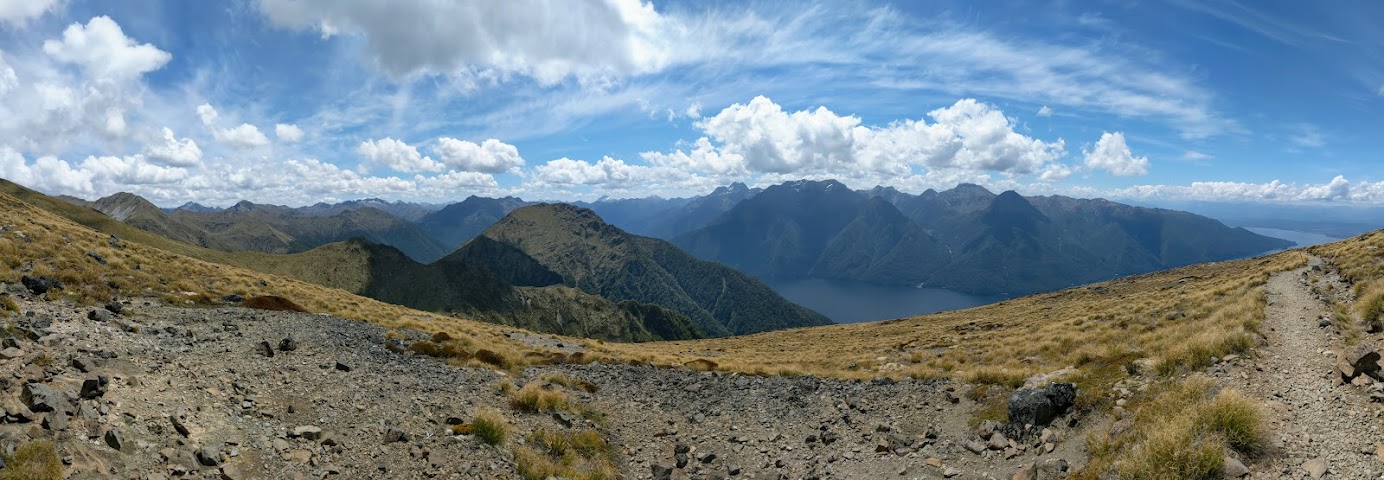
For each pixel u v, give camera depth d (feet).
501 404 70.18
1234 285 125.08
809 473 56.75
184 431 41.96
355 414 56.54
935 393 73.72
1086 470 45.03
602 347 162.40
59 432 35.83
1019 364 92.94
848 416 70.59
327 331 99.25
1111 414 53.52
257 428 47.67
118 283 105.09
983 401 67.05
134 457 36.83
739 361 130.62
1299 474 37.47
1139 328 102.58
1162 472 39.37
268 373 63.82
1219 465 38.81
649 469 59.62
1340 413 43.91
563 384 88.38
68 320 70.54
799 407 77.71
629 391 89.56
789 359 140.77
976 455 54.70
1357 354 49.65
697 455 63.31
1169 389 54.34
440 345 104.06
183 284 118.01
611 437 67.92
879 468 55.93
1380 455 37.45
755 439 67.41
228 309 106.42
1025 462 50.72
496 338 151.02
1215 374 55.72
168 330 76.07
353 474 44.45
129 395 45.44
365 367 77.15
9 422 34.83
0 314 64.95
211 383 55.21
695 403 83.05
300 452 45.09
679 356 145.89
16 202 169.58
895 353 137.49
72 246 117.80
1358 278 98.32
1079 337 105.91
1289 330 69.21
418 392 68.85
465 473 48.60
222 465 39.73
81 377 47.55
